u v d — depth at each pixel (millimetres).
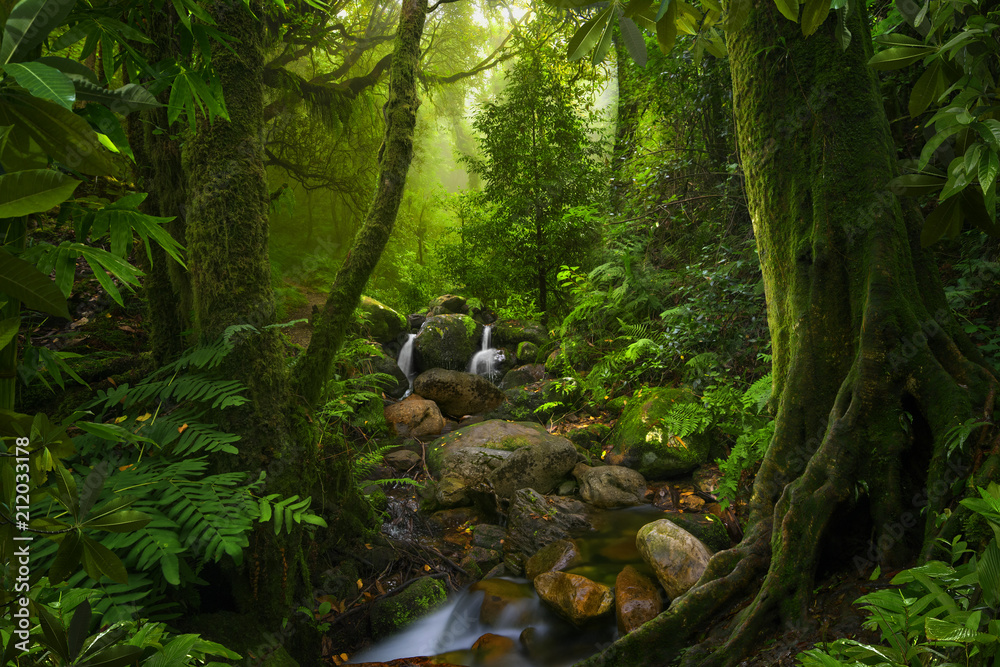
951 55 1340
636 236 6766
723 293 4953
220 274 2734
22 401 2906
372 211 3361
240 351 2727
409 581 3414
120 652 835
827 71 2777
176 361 2734
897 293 2439
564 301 8344
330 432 3520
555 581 3240
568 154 7879
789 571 2193
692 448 4551
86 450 2438
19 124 674
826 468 2336
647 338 5449
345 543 3463
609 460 4832
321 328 3158
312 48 8164
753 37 3043
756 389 3889
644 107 7680
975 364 2301
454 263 8820
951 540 1817
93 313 3951
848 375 2471
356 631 3064
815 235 2713
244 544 2088
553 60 7992
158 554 1928
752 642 2102
